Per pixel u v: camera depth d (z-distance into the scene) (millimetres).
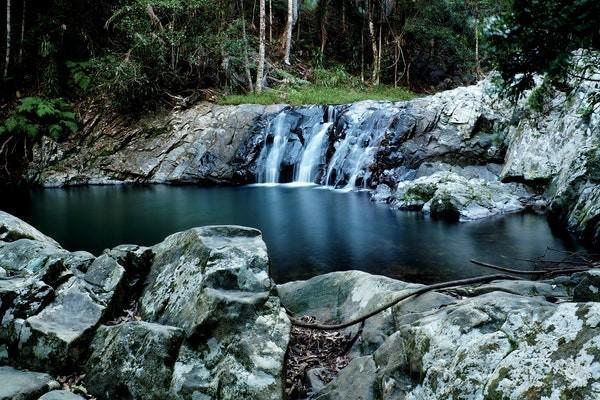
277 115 14492
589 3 2170
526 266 6578
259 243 3635
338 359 3328
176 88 16469
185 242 3779
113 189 13562
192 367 2936
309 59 20875
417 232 8555
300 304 4090
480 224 8969
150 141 15016
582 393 1804
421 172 11906
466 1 19781
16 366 3186
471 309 2521
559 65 2443
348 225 9148
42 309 3365
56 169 14539
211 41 16609
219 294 3109
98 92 16422
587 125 9555
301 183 13945
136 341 3033
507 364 2086
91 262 3791
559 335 2053
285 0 21672
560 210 8859
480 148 11945
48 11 17422
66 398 2744
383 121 13250
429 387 2344
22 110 14953
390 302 3482
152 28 16531
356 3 22422
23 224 4648
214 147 14344
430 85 22641
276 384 2777
